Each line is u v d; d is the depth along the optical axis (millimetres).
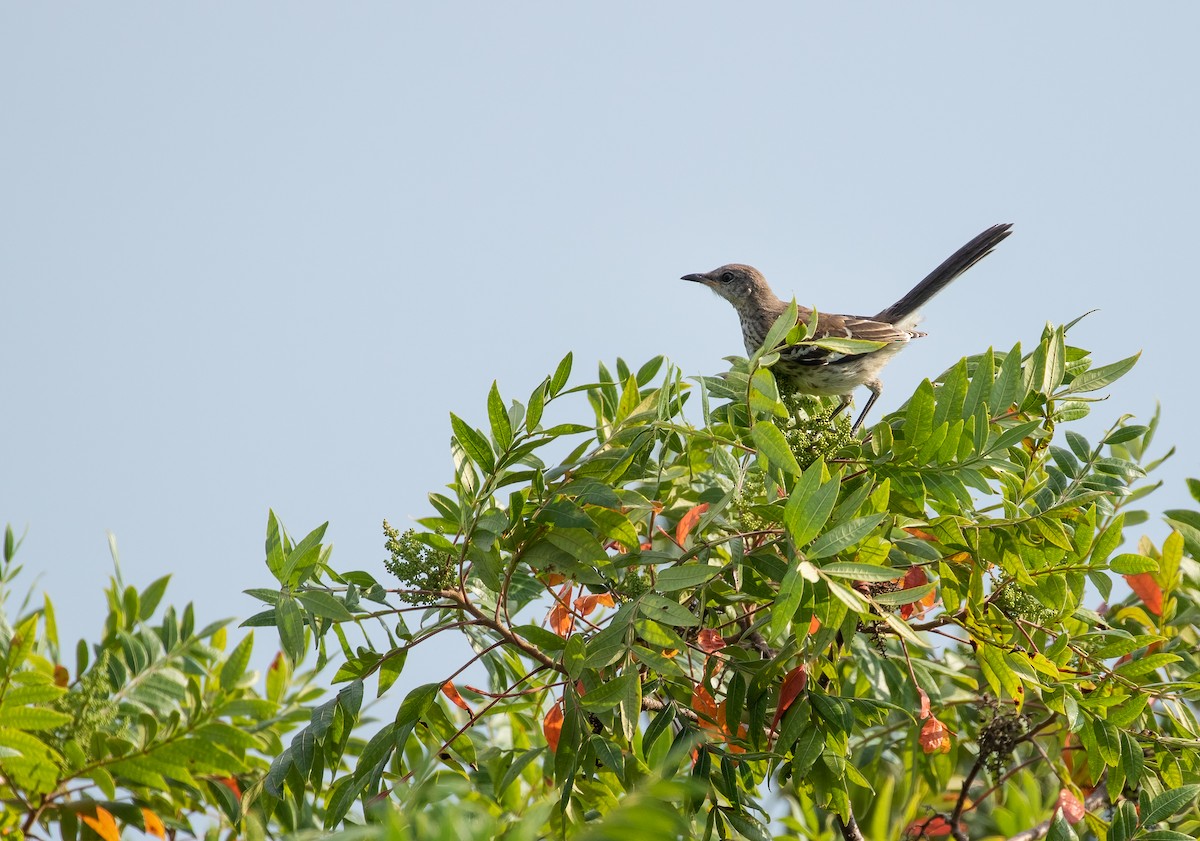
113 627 10141
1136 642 8781
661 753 7836
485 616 8820
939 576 9211
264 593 8359
